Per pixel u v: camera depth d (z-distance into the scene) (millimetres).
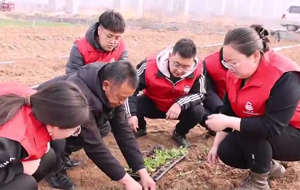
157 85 4223
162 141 4711
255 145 3160
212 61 4477
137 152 3320
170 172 3904
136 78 2828
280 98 2873
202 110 4410
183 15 26375
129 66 2834
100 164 3053
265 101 2977
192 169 4027
